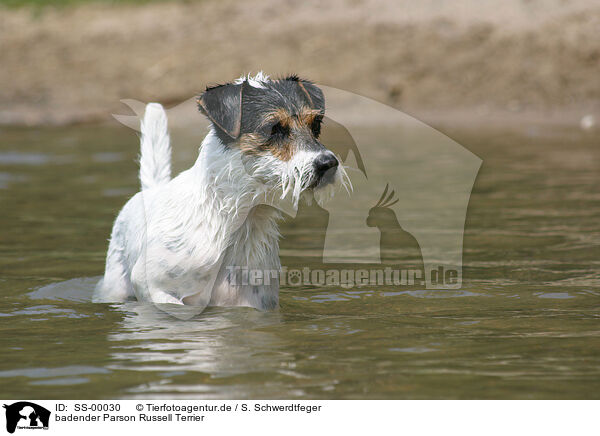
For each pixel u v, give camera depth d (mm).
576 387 6012
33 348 7051
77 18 34375
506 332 7461
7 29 33688
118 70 29688
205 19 32750
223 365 6570
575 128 23219
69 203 14391
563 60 28000
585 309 8258
